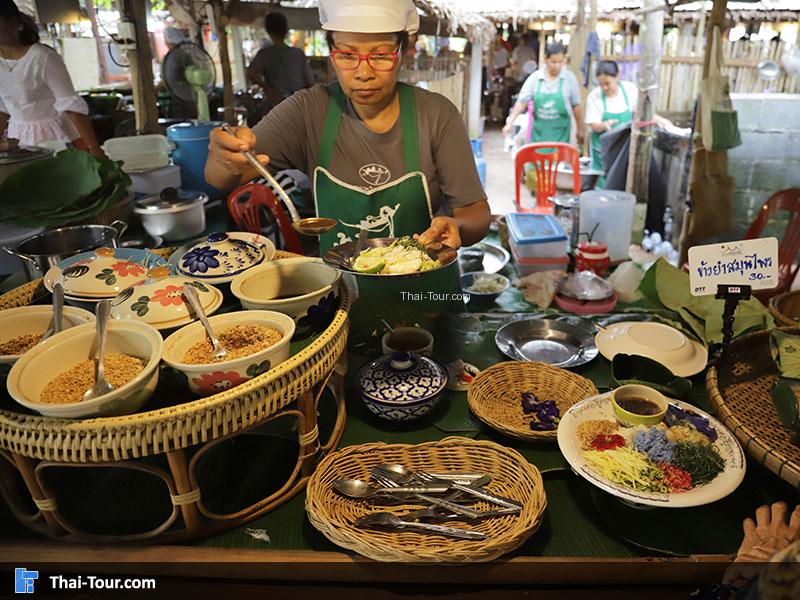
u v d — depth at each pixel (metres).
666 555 1.05
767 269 1.39
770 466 1.12
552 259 2.43
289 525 1.13
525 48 9.73
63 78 2.91
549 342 1.79
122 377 1.06
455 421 1.40
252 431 1.34
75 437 0.95
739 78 5.62
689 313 1.74
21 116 3.01
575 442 1.22
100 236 1.76
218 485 1.23
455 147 1.92
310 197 2.87
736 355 1.55
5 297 1.43
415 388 1.38
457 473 1.20
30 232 1.95
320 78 6.06
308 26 5.12
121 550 1.07
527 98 6.30
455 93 7.27
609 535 1.11
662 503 1.04
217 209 2.78
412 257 1.43
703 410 1.42
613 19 6.64
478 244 2.78
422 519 1.09
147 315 1.20
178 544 1.09
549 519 1.15
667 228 5.33
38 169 2.09
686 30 5.95
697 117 3.82
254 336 1.16
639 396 1.33
